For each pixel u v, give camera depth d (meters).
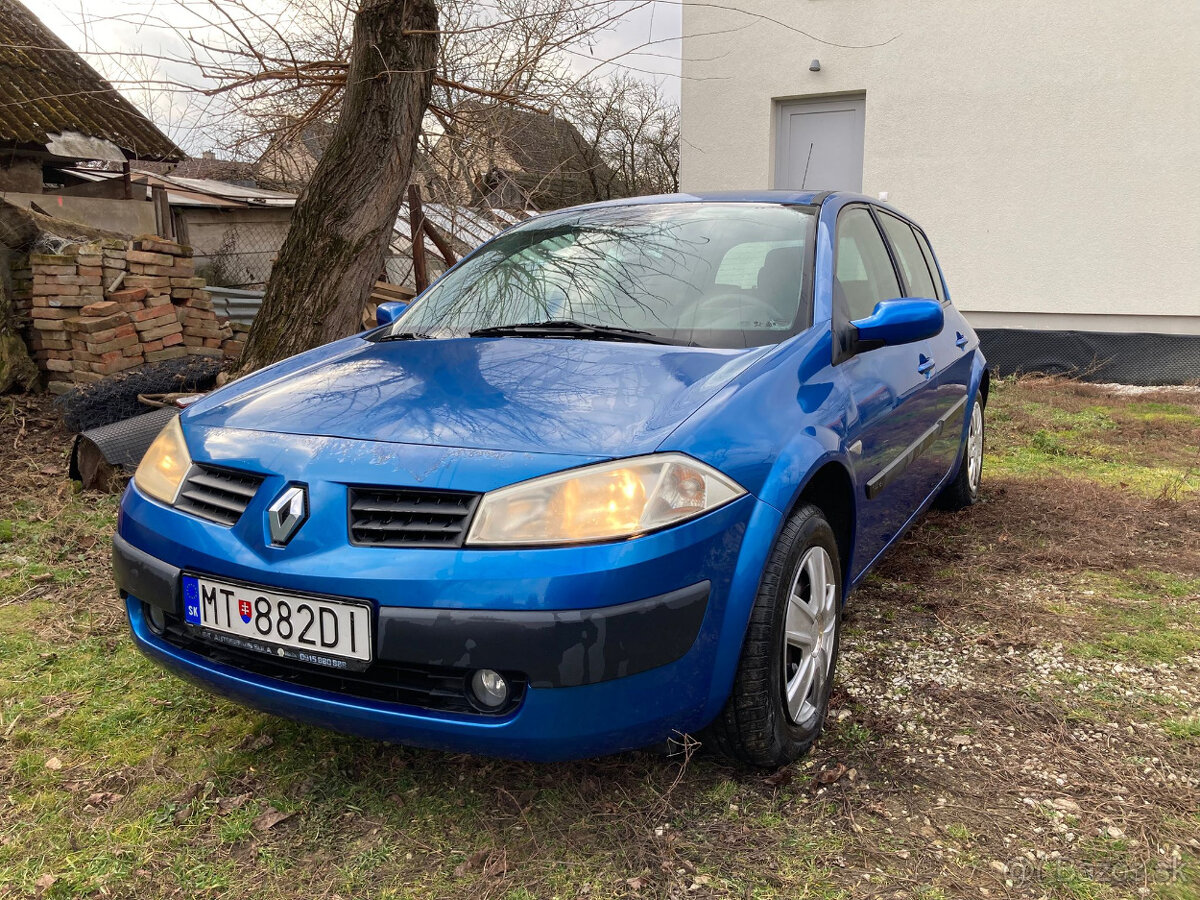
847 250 3.10
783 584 2.06
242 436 2.11
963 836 1.96
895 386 2.89
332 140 4.96
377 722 1.84
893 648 2.92
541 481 1.79
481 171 6.66
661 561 1.79
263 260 13.25
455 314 2.96
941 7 9.27
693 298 2.70
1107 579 3.58
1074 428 6.82
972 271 9.61
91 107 11.34
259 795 2.13
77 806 2.10
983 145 9.33
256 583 1.89
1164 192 8.64
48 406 6.18
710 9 10.40
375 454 1.92
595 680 1.74
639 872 1.85
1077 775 2.19
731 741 2.07
